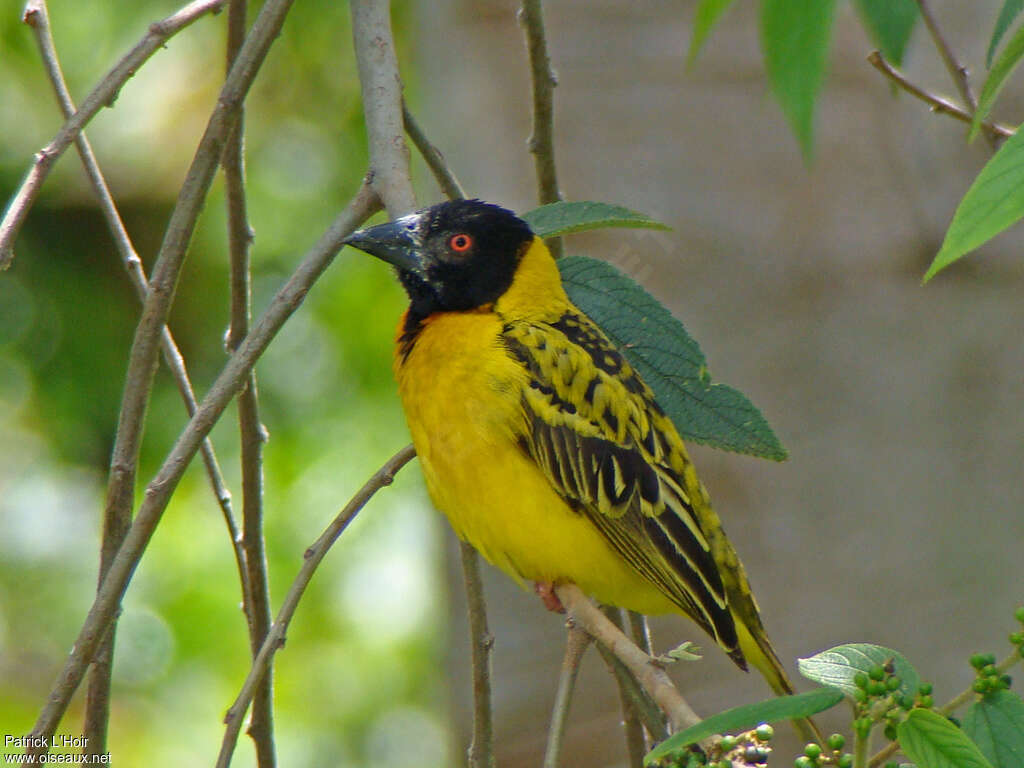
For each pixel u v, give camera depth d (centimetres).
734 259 1078
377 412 1900
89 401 1939
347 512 581
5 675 1736
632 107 1103
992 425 1041
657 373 668
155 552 1638
